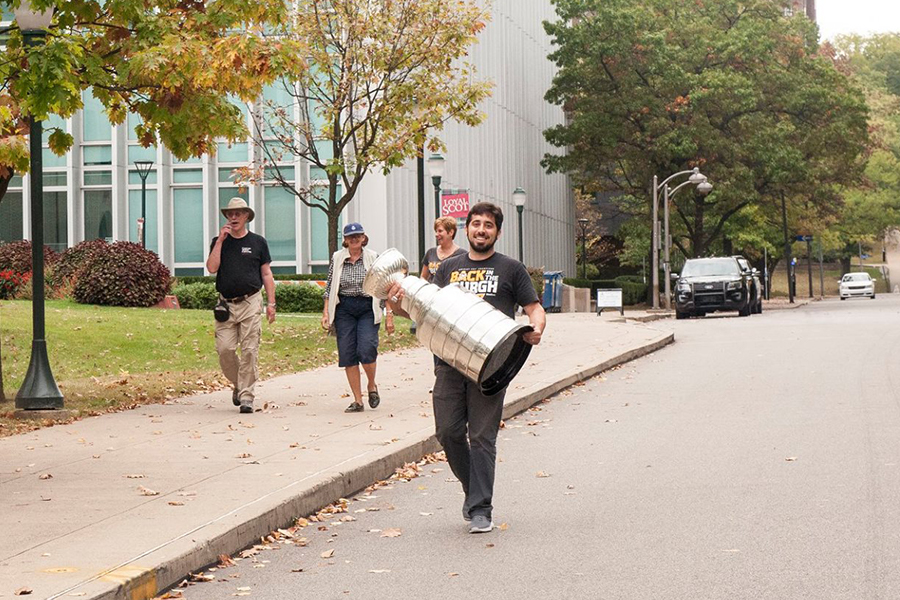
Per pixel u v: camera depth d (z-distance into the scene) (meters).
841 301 80.25
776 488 10.00
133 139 42.97
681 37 63.41
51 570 6.92
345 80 26.39
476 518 8.59
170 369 20.98
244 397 15.02
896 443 12.34
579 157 63.66
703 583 6.96
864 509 9.01
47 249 35.66
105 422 14.13
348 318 15.06
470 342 8.16
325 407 15.49
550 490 10.25
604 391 18.41
